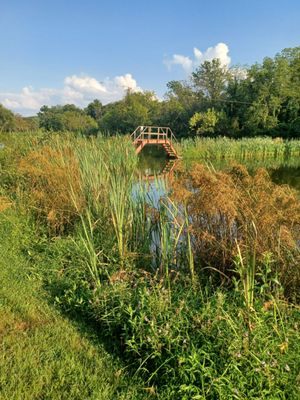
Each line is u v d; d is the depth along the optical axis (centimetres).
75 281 429
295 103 4416
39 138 1118
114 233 520
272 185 473
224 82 5853
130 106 6362
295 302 374
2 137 1178
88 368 298
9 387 267
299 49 5053
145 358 293
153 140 2302
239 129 4906
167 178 546
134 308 341
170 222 461
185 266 454
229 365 248
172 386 259
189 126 5419
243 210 412
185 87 6281
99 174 630
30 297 415
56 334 345
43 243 571
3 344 322
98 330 358
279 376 250
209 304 317
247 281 305
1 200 676
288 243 383
